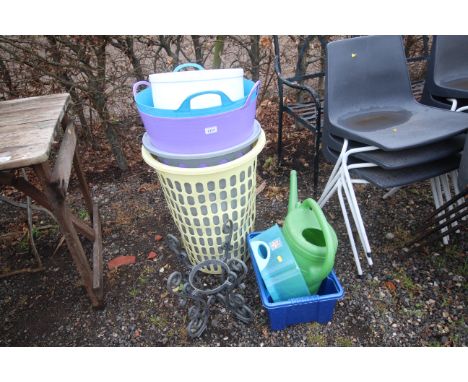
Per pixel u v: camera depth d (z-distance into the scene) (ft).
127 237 5.41
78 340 3.99
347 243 5.02
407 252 4.77
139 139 7.74
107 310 4.29
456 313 3.98
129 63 6.47
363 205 5.72
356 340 3.82
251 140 3.56
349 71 4.61
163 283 4.60
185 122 3.13
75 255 3.69
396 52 4.81
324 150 4.69
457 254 4.68
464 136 4.15
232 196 3.81
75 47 5.65
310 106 6.07
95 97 6.27
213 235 4.10
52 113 3.71
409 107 4.88
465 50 5.71
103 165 7.34
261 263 3.58
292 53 7.76
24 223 5.83
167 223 5.67
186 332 4.00
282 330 3.95
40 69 5.65
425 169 4.00
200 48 6.93
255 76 7.57
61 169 3.36
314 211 3.43
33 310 4.36
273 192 6.16
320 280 3.49
